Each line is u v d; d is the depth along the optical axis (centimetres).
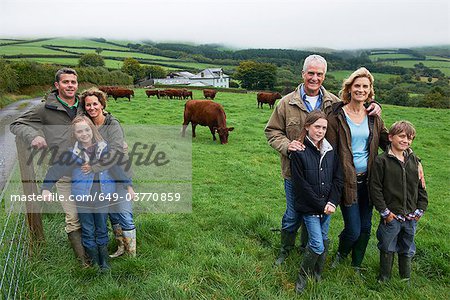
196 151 1131
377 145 395
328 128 390
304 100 404
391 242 388
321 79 390
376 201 382
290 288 373
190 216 566
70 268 380
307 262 371
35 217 403
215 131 1370
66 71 381
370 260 443
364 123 388
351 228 394
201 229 522
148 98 3281
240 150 1218
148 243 457
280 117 416
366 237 409
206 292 352
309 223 372
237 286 357
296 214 412
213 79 7944
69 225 389
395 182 377
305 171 361
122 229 412
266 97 2570
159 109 2250
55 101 388
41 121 384
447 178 1062
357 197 392
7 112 2402
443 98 4731
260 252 444
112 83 5466
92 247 384
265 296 346
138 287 362
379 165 378
